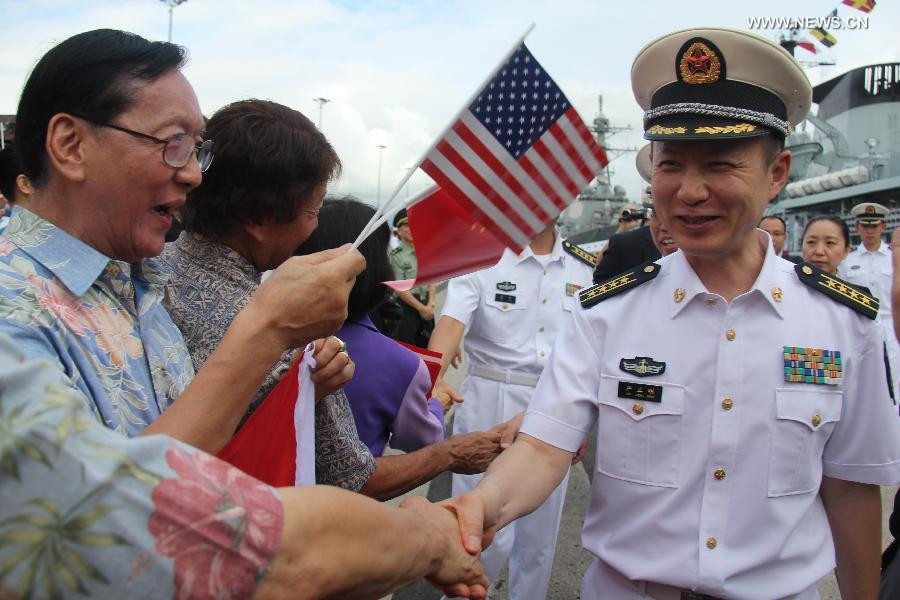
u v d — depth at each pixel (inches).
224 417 43.7
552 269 141.8
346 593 35.5
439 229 58.5
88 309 46.0
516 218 58.2
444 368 130.0
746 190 58.0
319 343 60.8
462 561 50.9
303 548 31.9
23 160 47.5
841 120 683.4
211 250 63.1
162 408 49.8
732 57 58.4
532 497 64.9
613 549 66.7
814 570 64.1
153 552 27.6
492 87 55.2
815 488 64.9
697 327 65.0
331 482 66.7
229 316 59.9
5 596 26.2
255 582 30.2
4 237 44.9
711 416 63.7
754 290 63.7
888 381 65.7
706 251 60.3
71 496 26.7
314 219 66.2
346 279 47.4
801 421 62.5
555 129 57.1
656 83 63.4
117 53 46.5
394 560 38.4
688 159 58.6
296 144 61.7
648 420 65.3
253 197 61.2
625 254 188.5
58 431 27.1
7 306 40.7
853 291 66.7
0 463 26.0
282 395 57.2
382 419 78.7
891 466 64.9
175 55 49.6
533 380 139.1
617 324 68.0
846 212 617.3
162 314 54.3
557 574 149.9
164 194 49.0
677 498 63.8
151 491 28.1
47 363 29.7
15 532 26.0
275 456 56.2
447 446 81.4
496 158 56.1
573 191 59.4
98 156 46.2
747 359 63.6
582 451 73.7
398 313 165.0
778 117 59.7
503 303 139.8
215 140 61.1
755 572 62.5
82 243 46.3
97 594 27.0
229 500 30.1
